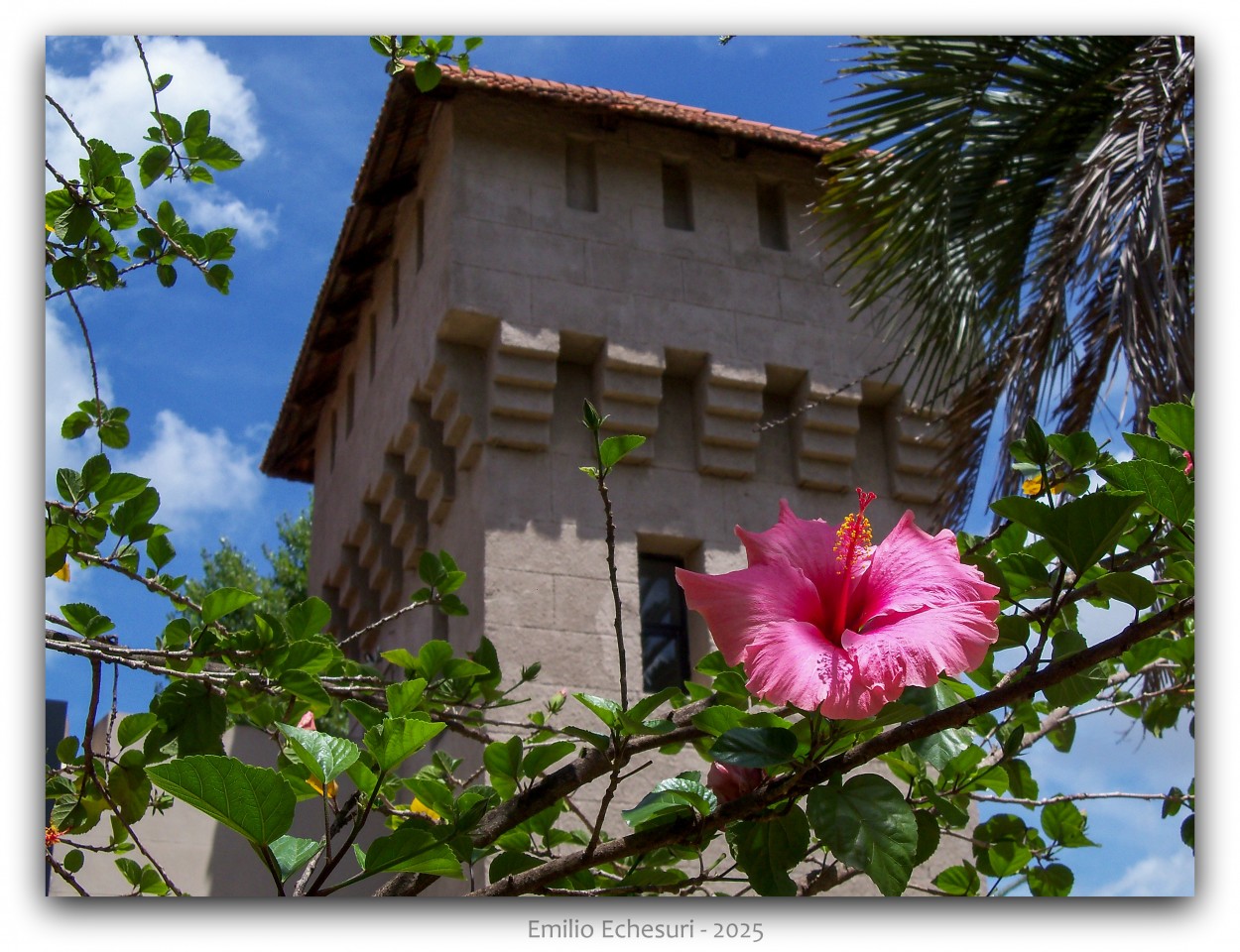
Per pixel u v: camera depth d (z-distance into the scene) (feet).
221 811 6.24
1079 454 8.39
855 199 20.44
